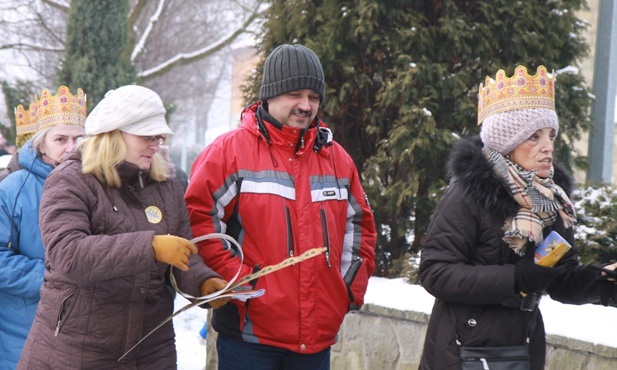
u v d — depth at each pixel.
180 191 2.79
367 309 4.29
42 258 3.19
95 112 2.57
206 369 4.87
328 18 5.10
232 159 2.96
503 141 2.70
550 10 5.03
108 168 2.54
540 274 2.53
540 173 2.72
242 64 20.12
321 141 3.10
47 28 15.34
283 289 2.89
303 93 2.95
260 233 2.91
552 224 2.74
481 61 5.00
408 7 5.02
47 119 3.34
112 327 2.51
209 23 17.98
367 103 5.20
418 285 4.63
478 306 2.66
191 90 20.66
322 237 2.97
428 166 5.00
